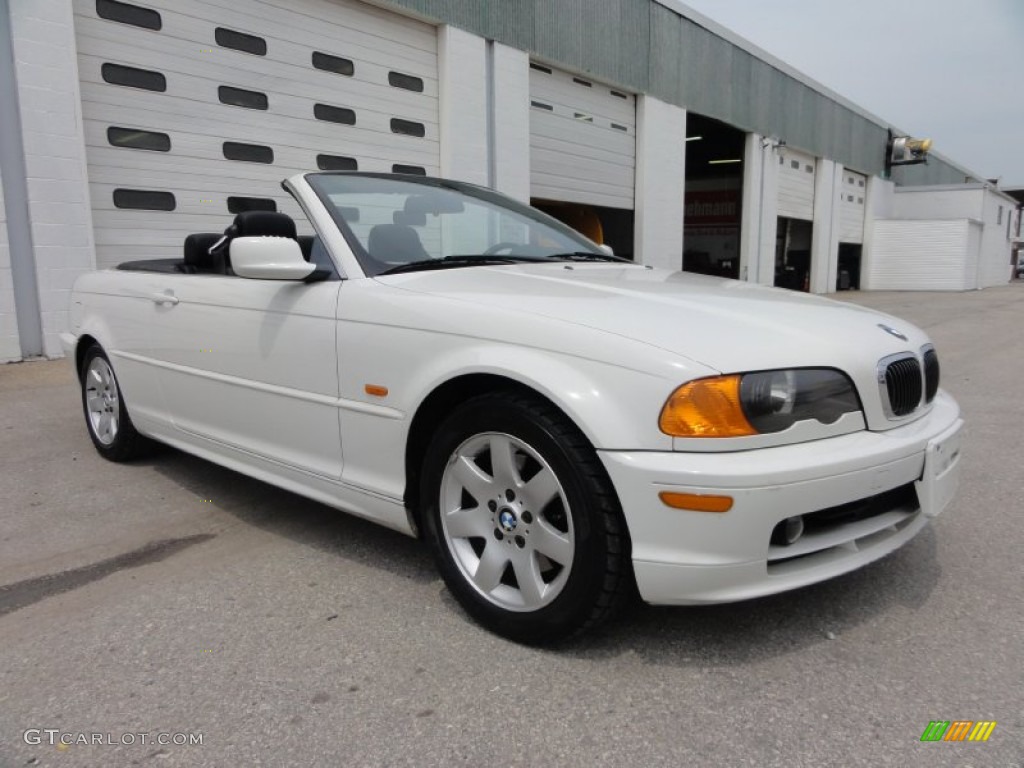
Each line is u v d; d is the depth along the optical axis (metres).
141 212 7.89
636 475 1.93
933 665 2.12
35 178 7.03
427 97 10.75
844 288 27.59
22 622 2.42
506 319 2.23
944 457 2.33
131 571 2.79
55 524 3.26
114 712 1.95
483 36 11.26
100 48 7.46
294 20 9.05
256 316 2.94
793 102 21.05
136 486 3.76
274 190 9.02
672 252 16.28
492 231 3.28
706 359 1.96
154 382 3.61
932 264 27.52
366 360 2.53
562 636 2.15
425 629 2.35
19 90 6.86
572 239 3.56
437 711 1.94
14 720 1.92
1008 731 1.84
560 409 2.07
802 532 2.10
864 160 26.89
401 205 3.13
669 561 1.93
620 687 2.03
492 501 2.28
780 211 21.58
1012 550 2.92
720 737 1.83
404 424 2.43
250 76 8.68
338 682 2.07
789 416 1.99
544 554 2.16
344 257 2.74
